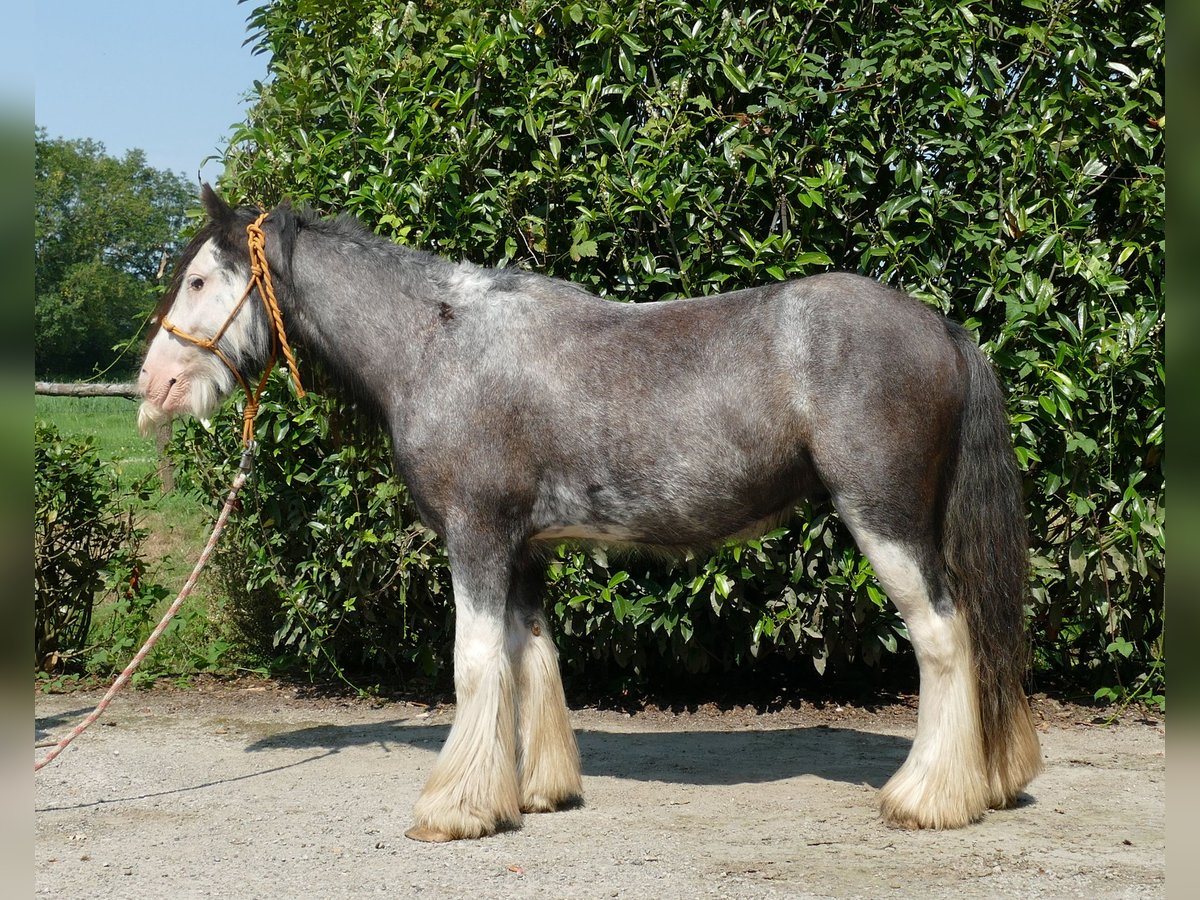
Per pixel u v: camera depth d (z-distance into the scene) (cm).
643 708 532
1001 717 349
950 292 485
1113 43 480
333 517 518
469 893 294
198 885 304
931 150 488
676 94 484
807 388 338
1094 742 455
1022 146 471
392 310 375
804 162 491
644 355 353
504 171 518
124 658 607
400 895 294
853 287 348
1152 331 478
